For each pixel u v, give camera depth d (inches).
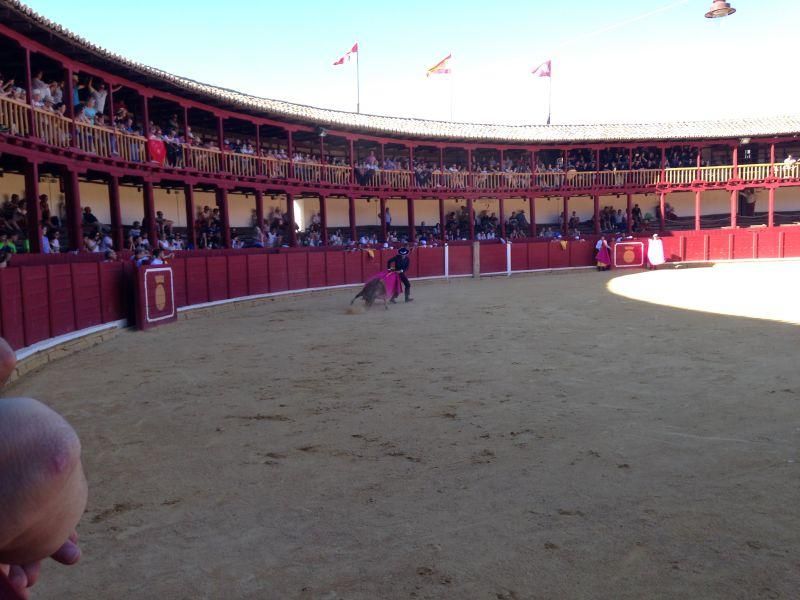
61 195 746.8
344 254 1050.7
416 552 155.1
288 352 453.4
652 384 321.1
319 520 175.8
